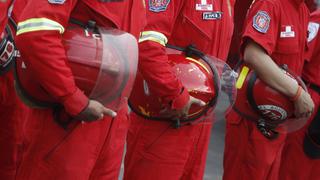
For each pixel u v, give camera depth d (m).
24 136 10.05
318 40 14.62
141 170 12.30
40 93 9.47
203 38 11.95
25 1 11.44
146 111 11.90
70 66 9.26
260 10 13.08
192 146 12.44
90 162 9.96
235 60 14.40
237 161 14.20
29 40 8.84
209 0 11.98
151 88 11.10
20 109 13.03
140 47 10.87
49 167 9.67
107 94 9.58
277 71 12.91
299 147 15.05
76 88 9.14
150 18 10.97
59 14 9.02
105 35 9.57
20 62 9.49
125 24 10.17
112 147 10.45
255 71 13.02
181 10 11.78
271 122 13.44
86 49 9.33
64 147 9.63
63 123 9.57
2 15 10.40
